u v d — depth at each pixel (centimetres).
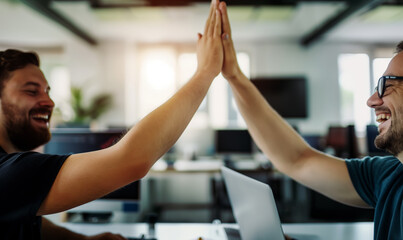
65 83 670
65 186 47
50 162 50
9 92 66
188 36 594
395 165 77
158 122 51
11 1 436
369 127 207
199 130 604
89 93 603
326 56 622
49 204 48
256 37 604
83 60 605
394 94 68
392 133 69
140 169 48
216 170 356
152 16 491
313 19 508
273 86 593
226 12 76
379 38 609
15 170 49
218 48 70
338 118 618
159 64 627
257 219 72
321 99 619
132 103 623
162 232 128
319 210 196
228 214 456
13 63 66
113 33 573
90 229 133
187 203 559
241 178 76
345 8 403
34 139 69
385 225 73
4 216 48
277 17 497
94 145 159
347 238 119
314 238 117
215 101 607
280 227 62
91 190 48
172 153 523
